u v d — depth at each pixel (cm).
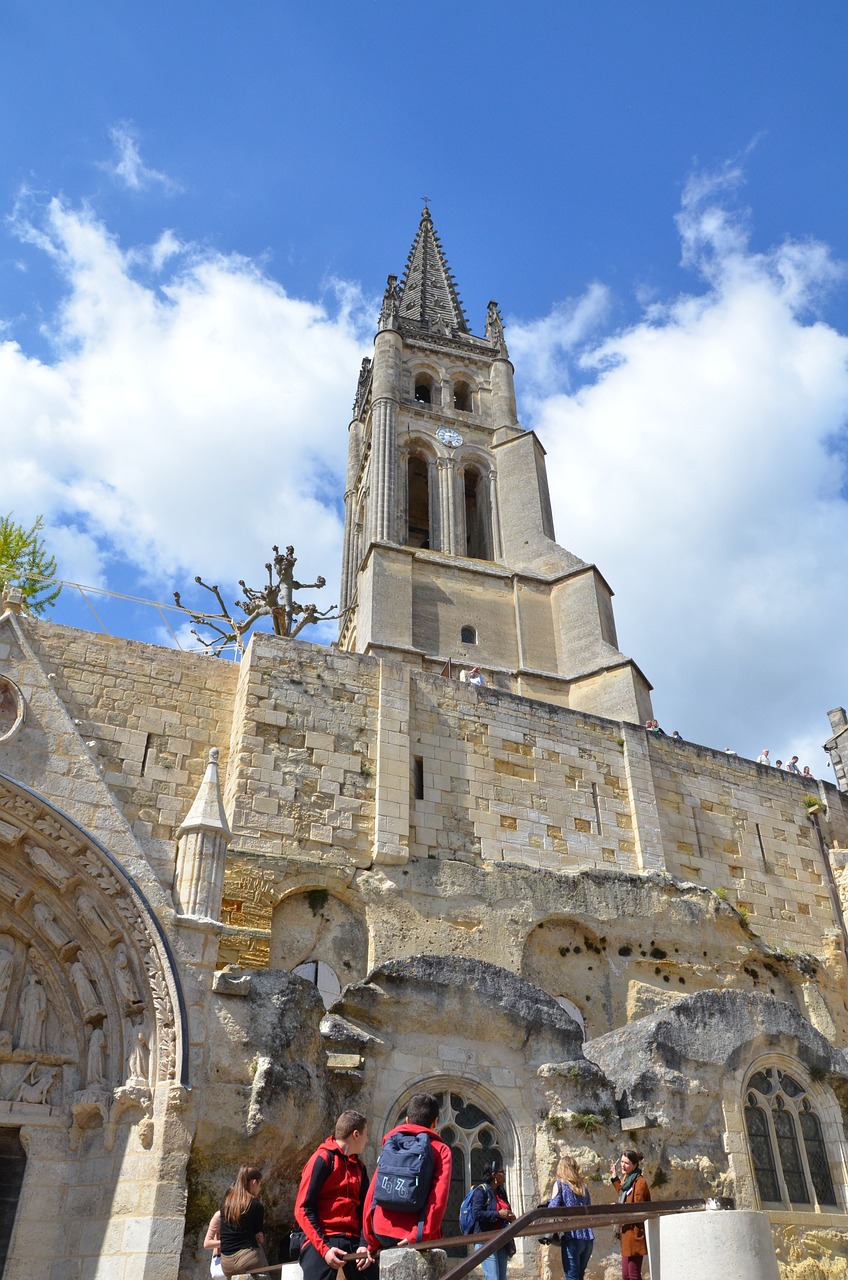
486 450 5572
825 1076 2286
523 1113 1916
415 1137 966
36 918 1812
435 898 2394
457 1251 1759
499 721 2842
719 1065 2166
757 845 3120
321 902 2288
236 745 2431
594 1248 1833
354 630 5034
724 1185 2023
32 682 1998
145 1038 1684
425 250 7269
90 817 1880
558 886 2553
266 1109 1630
